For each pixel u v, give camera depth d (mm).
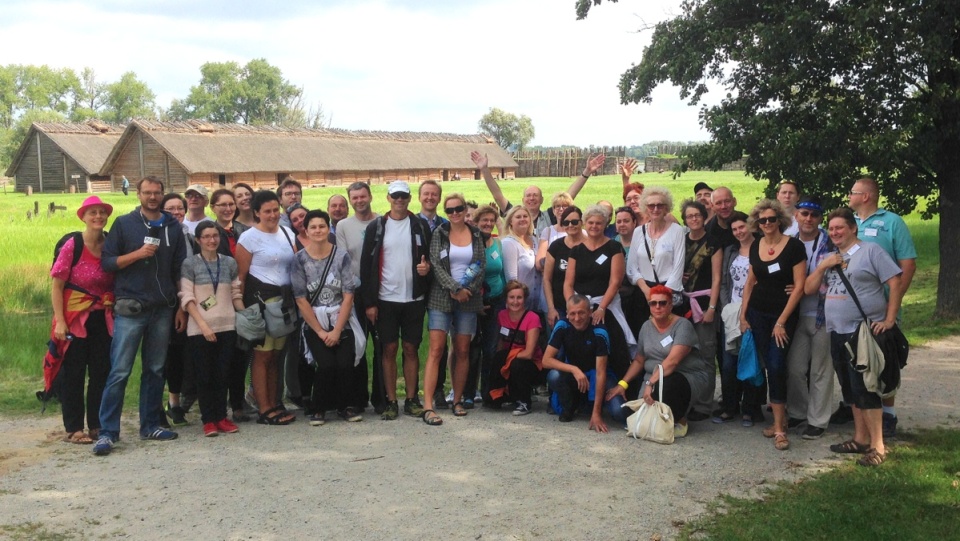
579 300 7906
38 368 10344
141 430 7570
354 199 8883
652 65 13430
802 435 7613
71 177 74438
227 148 70812
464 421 8188
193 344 7598
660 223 8422
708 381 7969
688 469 6742
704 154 13117
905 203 13688
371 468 6715
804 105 12789
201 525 5551
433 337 8242
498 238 8891
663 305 7750
